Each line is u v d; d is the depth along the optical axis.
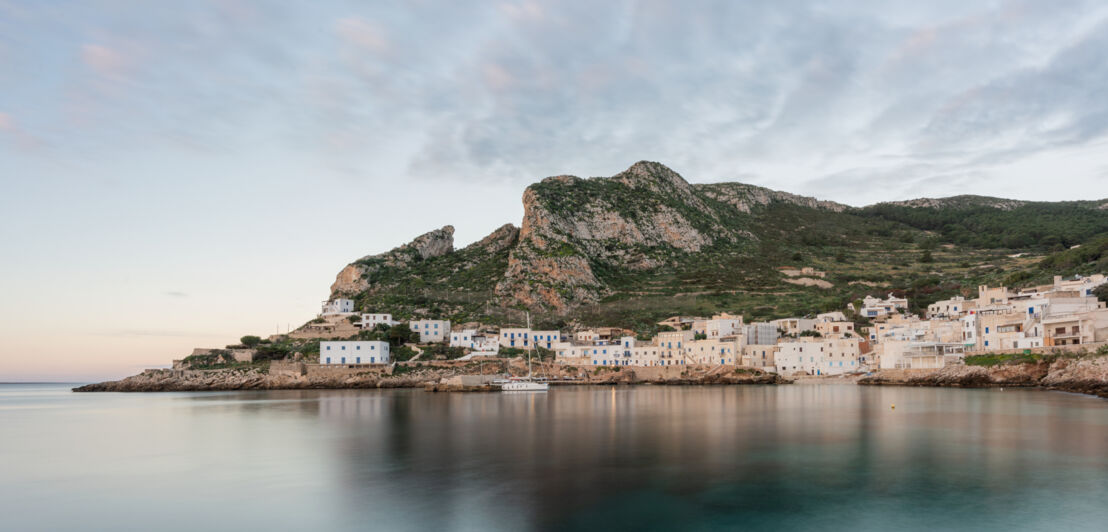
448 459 60.50
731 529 38.84
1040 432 71.12
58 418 109.00
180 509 45.53
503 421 89.88
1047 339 135.62
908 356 160.12
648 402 118.94
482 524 40.59
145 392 185.50
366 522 41.59
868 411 95.06
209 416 104.12
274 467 58.81
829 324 192.75
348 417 98.19
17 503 47.78
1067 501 43.94
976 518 40.69
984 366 140.88
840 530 38.75
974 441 66.00
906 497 45.22
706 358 188.25
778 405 108.25
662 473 53.03
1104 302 141.50
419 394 151.12
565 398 133.75
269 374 181.75
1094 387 116.56
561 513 42.41
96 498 48.97
